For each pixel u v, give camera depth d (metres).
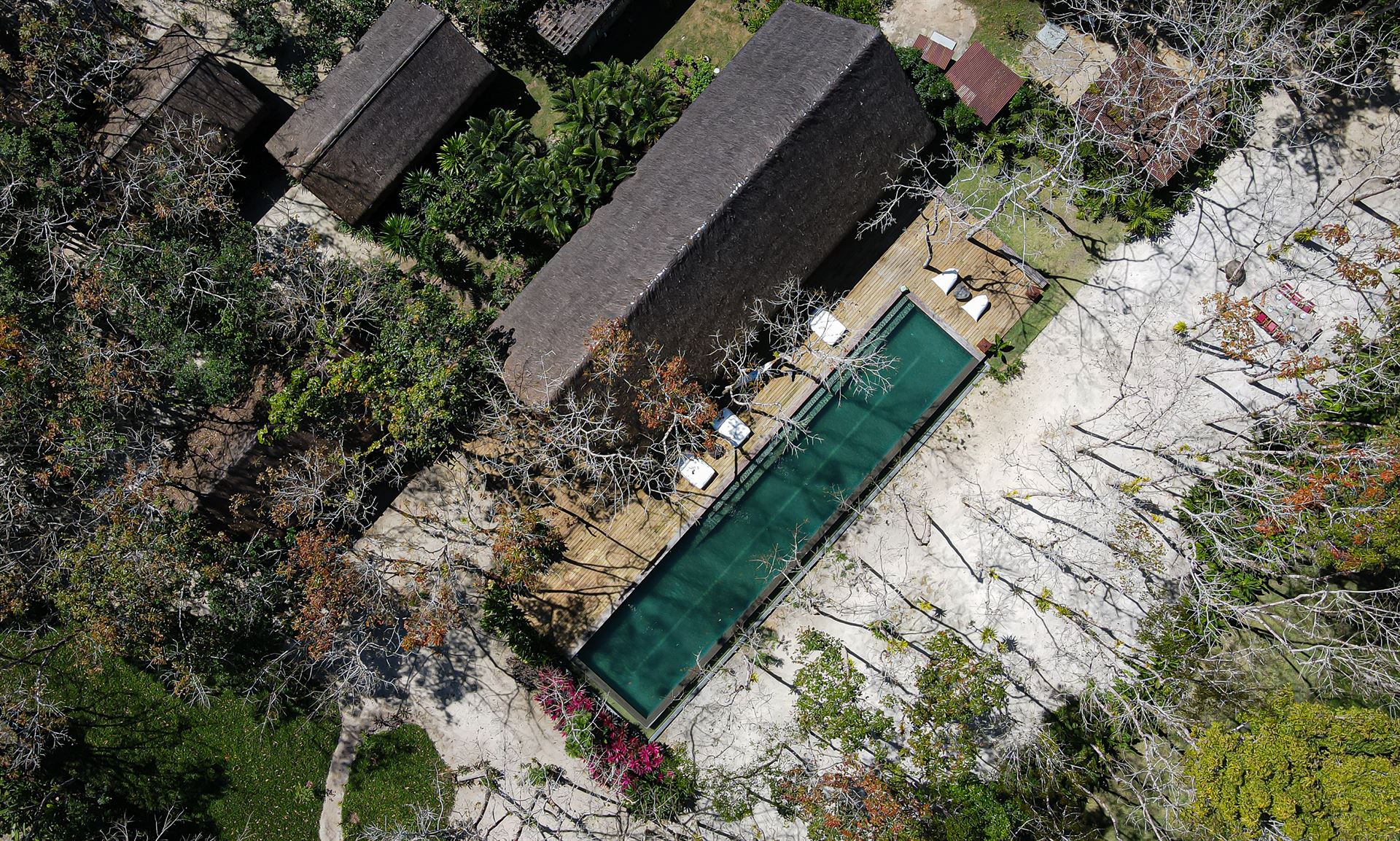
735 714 35.22
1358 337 32.31
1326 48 32.56
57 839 32.75
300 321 32.62
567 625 34.75
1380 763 28.81
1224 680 34.47
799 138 31.14
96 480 32.81
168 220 31.91
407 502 34.75
